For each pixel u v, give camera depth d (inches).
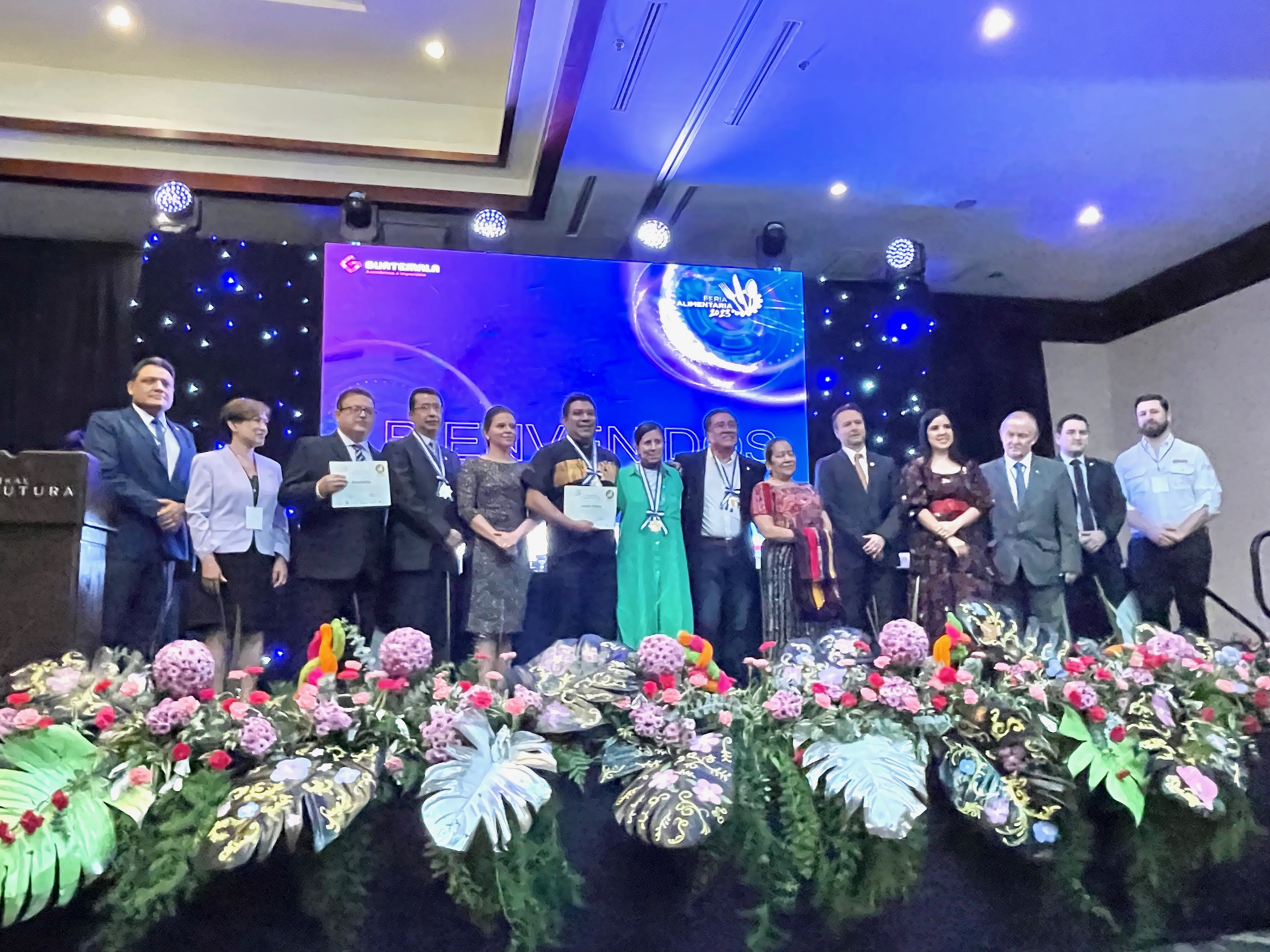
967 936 64.0
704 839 59.7
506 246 175.9
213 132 152.3
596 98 133.2
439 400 143.2
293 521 135.0
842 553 148.7
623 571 143.6
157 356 141.9
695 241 176.9
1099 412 174.4
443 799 55.2
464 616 137.8
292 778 54.4
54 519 71.1
